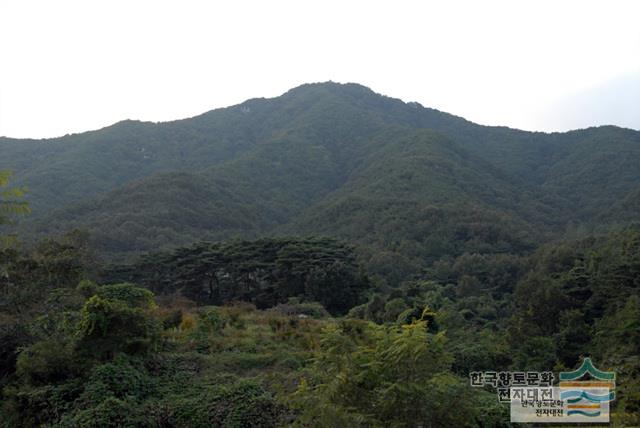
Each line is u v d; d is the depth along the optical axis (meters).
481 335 18.00
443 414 5.14
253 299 32.59
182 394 9.65
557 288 25.05
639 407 8.86
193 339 12.62
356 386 5.27
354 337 6.18
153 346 10.95
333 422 5.09
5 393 9.99
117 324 10.57
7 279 14.30
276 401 8.63
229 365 11.22
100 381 9.35
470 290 41.66
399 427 4.99
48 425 8.97
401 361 5.20
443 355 5.46
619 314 19.11
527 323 22.95
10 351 11.31
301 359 11.55
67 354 10.25
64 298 13.14
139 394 9.52
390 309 21.44
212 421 8.68
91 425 8.34
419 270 50.53
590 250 37.38
